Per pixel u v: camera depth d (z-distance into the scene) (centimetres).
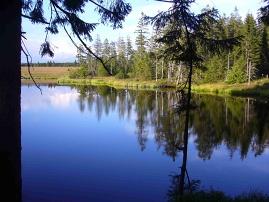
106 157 2238
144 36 9331
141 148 2534
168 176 1856
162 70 8975
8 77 432
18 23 438
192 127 3406
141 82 8950
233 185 1798
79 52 543
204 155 2394
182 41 1602
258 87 6812
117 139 2844
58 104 5272
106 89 8000
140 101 5591
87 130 3247
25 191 1547
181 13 1284
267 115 4075
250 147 2641
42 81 11444
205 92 6875
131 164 2088
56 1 593
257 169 2094
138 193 1569
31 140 2727
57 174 1817
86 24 574
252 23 7538
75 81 10631
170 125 3522
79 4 570
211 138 2933
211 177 1925
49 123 3603
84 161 2116
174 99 5747
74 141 2719
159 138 2898
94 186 1644
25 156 2208
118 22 595
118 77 10012
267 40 7869
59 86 9212
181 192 1452
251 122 3656
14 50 435
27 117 3991
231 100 5503
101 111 4578
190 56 1480
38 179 1720
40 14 634
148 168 2009
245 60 7575
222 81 7812
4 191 434
